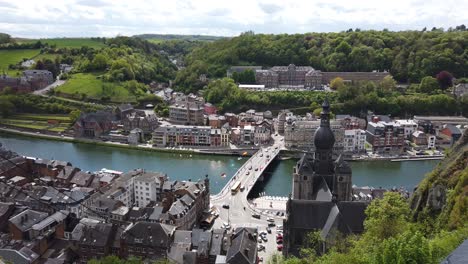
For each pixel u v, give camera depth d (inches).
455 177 5275.6
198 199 7628.0
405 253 2903.5
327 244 4995.1
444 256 2974.9
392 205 5157.5
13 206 6776.6
